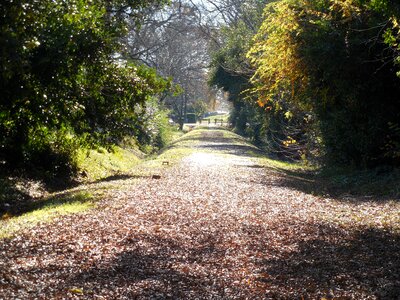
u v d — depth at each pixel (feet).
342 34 62.23
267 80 73.77
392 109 67.31
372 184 59.88
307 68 66.49
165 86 67.10
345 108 71.05
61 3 52.60
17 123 58.80
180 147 149.28
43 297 21.22
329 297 22.41
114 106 64.03
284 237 33.94
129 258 28.07
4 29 42.01
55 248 29.30
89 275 24.77
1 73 44.68
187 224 37.27
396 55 58.90
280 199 50.60
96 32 56.29
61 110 55.67
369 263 27.63
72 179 69.21
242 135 224.33
